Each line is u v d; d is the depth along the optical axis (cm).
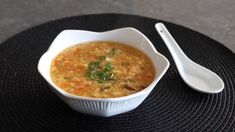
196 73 56
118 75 50
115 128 45
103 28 66
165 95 51
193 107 49
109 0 84
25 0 82
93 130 45
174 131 45
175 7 83
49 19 75
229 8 84
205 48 62
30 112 47
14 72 54
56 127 45
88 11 79
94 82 48
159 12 80
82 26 66
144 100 50
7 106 48
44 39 62
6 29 70
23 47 60
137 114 48
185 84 54
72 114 47
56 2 82
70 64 52
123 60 53
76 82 48
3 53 58
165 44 61
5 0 81
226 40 70
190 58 59
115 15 70
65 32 54
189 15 80
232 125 46
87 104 43
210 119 47
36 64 56
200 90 51
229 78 55
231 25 76
